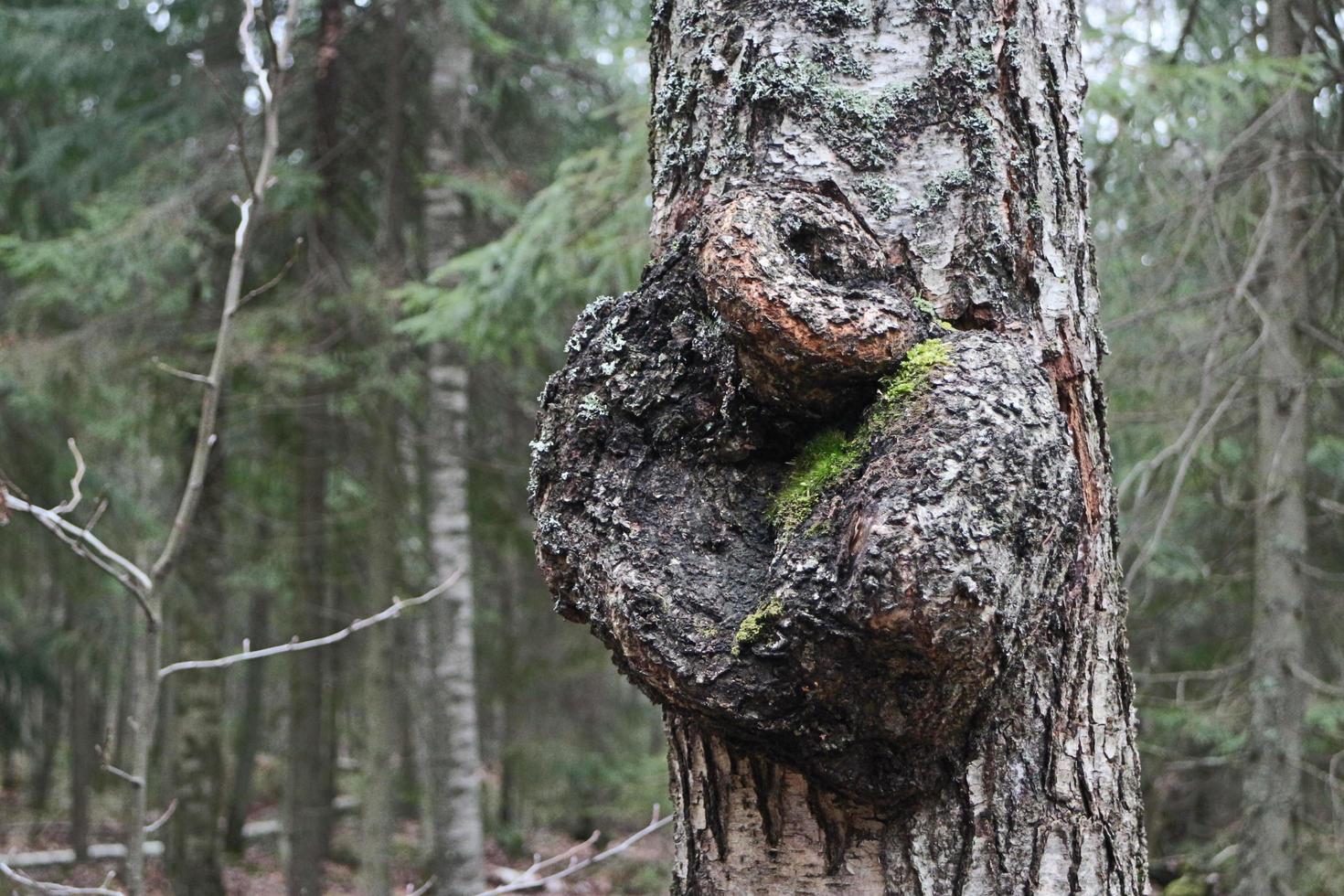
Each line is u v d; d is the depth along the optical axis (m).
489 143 7.16
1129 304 4.87
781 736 1.07
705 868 1.26
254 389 7.16
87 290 6.34
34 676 10.47
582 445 1.23
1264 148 4.61
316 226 7.09
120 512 7.62
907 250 1.22
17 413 7.20
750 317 1.10
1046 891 1.16
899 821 1.15
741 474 1.18
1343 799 5.06
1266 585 5.09
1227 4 4.73
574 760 11.32
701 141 1.32
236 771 12.20
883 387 1.11
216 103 6.84
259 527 8.66
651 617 1.09
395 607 1.96
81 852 11.49
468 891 6.39
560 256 4.64
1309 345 5.09
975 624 0.96
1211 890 6.41
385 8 7.00
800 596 1.01
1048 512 1.03
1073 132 1.34
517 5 7.18
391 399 7.29
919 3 1.26
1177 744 6.70
